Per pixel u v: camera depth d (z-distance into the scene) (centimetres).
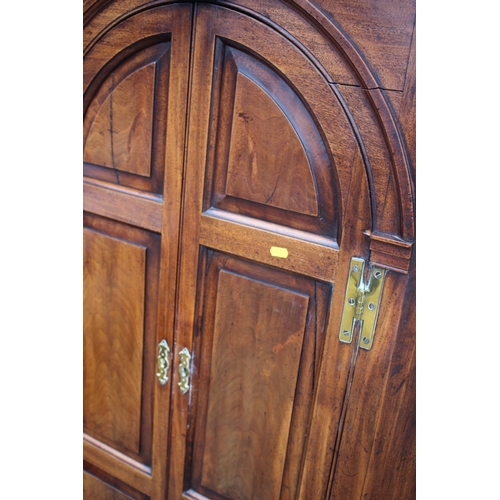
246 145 108
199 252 121
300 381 117
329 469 117
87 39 120
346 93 95
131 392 144
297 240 108
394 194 96
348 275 104
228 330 123
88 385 152
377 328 103
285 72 100
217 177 115
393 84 90
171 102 114
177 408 135
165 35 111
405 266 97
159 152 121
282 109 103
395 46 89
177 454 139
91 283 142
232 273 118
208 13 104
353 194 99
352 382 109
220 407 130
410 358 102
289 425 120
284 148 105
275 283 114
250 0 99
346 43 91
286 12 96
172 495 145
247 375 124
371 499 115
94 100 126
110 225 134
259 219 113
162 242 125
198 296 124
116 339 142
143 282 132
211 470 137
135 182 127
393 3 87
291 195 107
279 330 116
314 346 113
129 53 117
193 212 118
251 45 101
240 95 106
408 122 91
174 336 130
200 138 112
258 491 131
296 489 125
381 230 98
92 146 130
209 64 107
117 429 151
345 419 112
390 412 107
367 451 112
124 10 113
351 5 90
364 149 96
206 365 129
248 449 129
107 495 159
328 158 102
